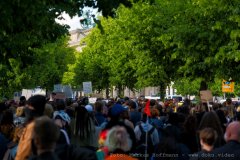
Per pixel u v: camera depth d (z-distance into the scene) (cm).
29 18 1232
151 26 3300
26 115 764
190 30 2527
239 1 2252
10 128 1027
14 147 899
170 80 3528
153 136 1163
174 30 2578
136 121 1521
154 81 3562
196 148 967
